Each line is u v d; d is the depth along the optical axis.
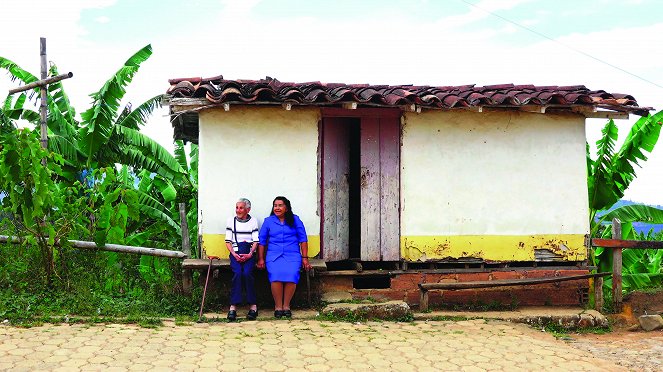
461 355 6.86
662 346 7.77
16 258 8.70
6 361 5.99
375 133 9.02
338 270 9.06
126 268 9.43
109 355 6.31
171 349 6.61
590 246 9.38
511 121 9.21
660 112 9.93
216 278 8.71
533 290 9.27
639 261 11.66
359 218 9.70
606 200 10.79
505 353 7.00
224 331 7.42
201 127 8.63
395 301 8.75
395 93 8.69
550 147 9.30
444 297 9.08
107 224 8.64
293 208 8.80
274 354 6.58
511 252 9.20
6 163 7.71
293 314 8.38
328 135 9.05
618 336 8.34
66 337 6.84
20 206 8.17
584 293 9.35
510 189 9.21
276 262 8.28
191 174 15.03
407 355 6.77
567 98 8.77
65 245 8.48
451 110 9.08
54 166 8.46
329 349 6.84
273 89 8.30
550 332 8.33
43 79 9.49
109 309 8.02
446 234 9.08
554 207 9.30
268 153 8.75
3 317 7.43
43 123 9.52
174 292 8.82
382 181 9.02
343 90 8.54
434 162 9.08
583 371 6.52
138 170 13.60
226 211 8.66
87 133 11.99
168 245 11.62
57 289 8.38
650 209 10.92
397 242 9.05
